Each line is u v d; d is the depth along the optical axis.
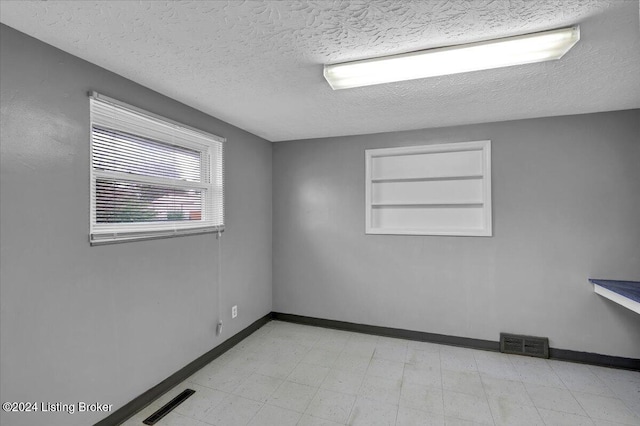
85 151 1.72
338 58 1.71
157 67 1.81
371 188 3.34
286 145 3.67
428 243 3.11
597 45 1.55
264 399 2.15
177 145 2.38
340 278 3.45
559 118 2.71
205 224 2.66
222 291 2.85
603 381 2.35
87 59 1.71
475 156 3.04
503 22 1.37
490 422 1.91
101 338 1.80
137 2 1.23
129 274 1.98
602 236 2.61
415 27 1.41
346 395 2.20
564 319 2.71
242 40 1.52
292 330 3.41
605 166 2.60
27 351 1.47
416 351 2.89
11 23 1.38
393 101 2.35
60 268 1.60
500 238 2.87
